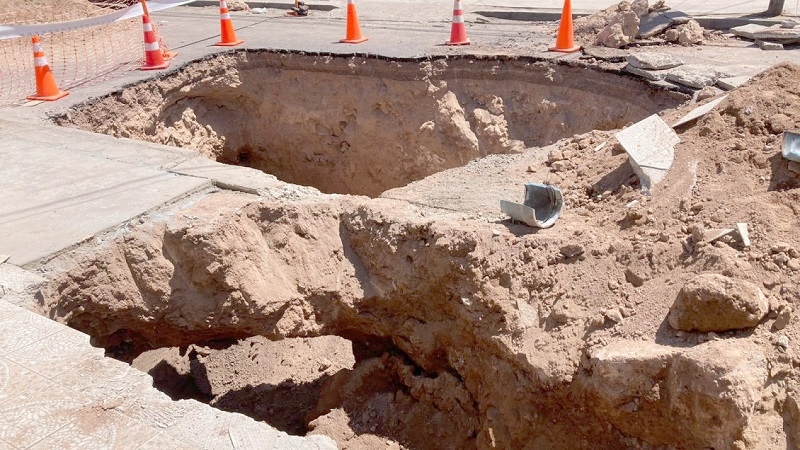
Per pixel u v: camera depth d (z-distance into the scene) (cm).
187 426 279
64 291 406
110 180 507
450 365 483
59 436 275
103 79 761
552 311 396
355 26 841
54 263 407
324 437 277
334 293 487
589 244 408
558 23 909
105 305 427
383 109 788
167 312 455
